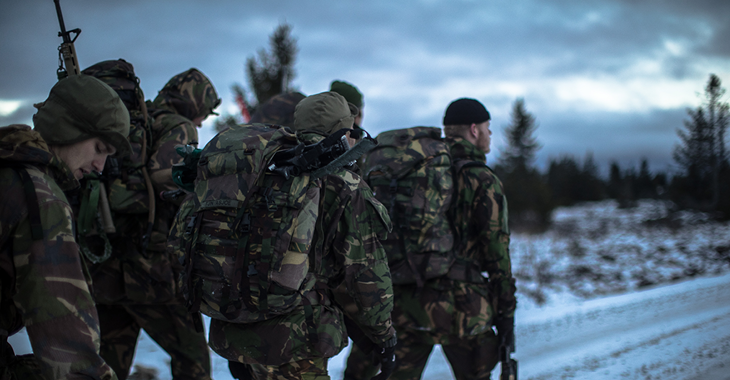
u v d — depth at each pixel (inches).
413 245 92.4
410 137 97.3
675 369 139.1
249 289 57.8
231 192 59.7
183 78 102.5
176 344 93.4
